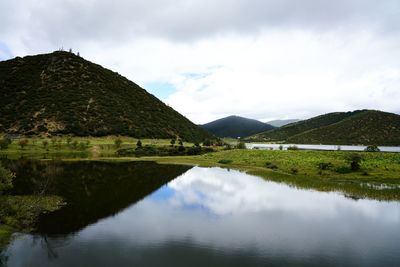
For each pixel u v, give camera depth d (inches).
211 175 2468.0
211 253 962.1
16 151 3804.1
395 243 1045.8
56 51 7598.4
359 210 1433.3
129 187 1966.0
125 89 7249.0
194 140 6422.2
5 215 1218.0
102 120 5590.6
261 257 938.7
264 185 2021.4
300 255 952.3
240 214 1378.0
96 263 882.1
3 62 6973.4
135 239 1070.4
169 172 2640.3
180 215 1360.7
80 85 6525.6
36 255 928.3
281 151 3801.7
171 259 916.0
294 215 1362.0
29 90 6063.0
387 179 2087.8
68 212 1376.7
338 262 908.0
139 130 5703.7
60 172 2461.9
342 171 2317.9
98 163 3147.1
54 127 5083.7
